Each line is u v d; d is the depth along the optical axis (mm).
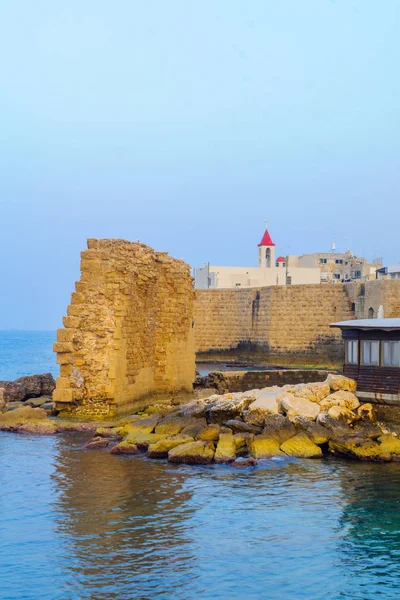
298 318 79625
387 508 22312
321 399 31719
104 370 35312
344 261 127812
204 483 24797
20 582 16781
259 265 128125
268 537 19844
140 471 26250
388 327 30047
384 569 17891
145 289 39562
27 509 21734
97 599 16016
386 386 30375
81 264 35844
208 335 88812
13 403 40156
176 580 17047
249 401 32219
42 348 196625
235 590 16625
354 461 28125
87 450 29469
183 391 43500
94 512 21562
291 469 26797
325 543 19500
